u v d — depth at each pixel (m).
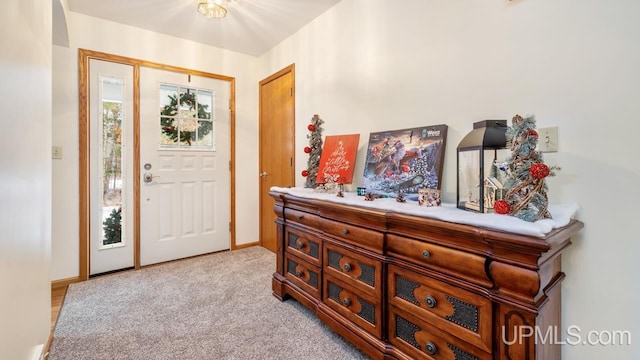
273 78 3.21
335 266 1.67
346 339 1.60
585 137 1.16
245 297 2.19
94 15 2.53
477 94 1.49
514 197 1.06
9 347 0.91
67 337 1.67
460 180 1.31
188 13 2.49
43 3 1.37
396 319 1.33
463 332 1.08
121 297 2.18
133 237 2.79
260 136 3.50
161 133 2.94
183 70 3.02
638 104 1.05
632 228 1.07
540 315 0.96
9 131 0.92
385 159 1.89
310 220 1.85
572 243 1.19
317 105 2.58
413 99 1.80
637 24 1.05
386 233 1.36
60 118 2.42
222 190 3.32
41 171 1.34
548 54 1.25
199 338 1.67
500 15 1.40
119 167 2.73
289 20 2.61
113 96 2.69
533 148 1.05
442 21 1.64
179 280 2.50
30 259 1.15
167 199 2.97
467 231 1.03
